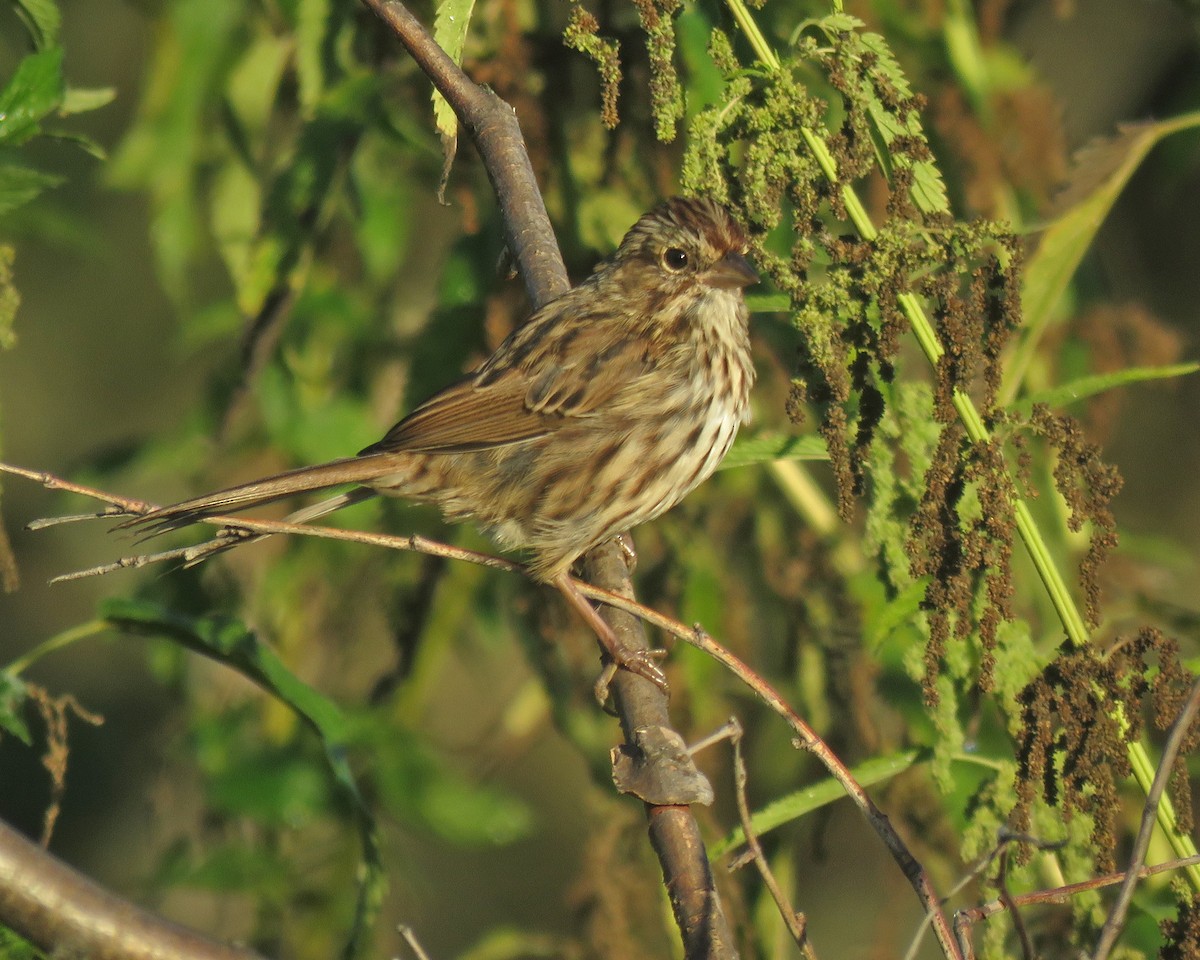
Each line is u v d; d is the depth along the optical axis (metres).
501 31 10.35
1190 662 7.39
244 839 10.41
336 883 10.26
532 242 9.23
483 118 9.09
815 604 10.55
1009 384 8.77
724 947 6.27
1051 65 14.53
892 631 7.99
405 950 14.00
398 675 11.06
